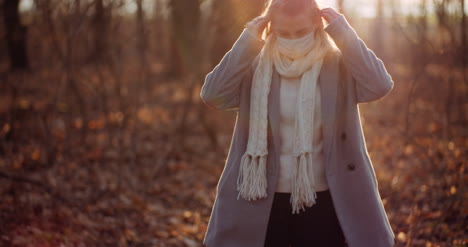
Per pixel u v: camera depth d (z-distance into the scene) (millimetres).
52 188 4738
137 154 6934
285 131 2322
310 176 2242
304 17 2189
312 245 2334
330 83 2295
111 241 4016
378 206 2322
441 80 7449
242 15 5219
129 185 5527
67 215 4312
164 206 5125
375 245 2260
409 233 3936
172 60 17266
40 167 5703
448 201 4285
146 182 5809
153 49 16250
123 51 6242
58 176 5215
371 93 2256
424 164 5586
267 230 2383
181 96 12617
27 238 3748
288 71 2270
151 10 6965
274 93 2318
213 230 2467
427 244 3746
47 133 5664
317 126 2299
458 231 3949
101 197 5078
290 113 2309
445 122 6141
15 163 5504
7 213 4160
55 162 5555
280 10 2207
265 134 2299
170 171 6402
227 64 2307
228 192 2398
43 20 5816
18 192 4734
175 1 7383
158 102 11703
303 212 2324
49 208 4434
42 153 6047
